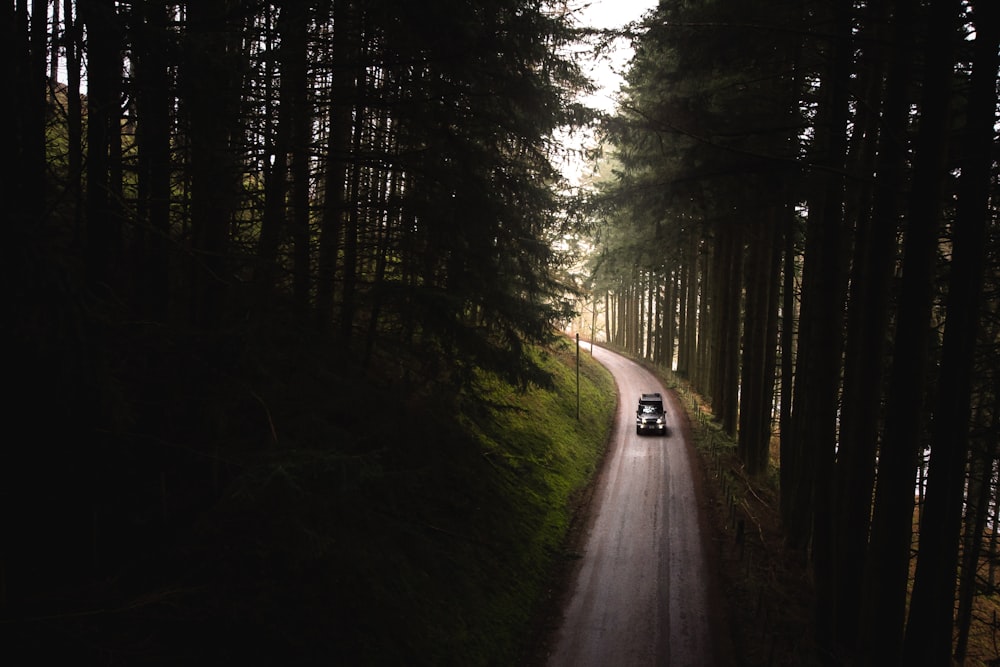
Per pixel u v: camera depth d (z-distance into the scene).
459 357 12.23
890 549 8.40
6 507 4.68
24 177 4.49
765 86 15.20
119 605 4.91
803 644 12.60
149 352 5.75
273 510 5.96
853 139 13.20
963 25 8.69
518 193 12.79
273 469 5.09
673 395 40.75
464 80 10.88
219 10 6.35
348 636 7.82
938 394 7.95
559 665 11.98
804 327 17.30
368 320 12.09
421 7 8.44
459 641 10.44
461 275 11.69
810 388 15.82
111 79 5.70
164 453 5.86
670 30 11.65
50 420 4.43
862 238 12.41
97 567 5.12
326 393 7.83
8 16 4.07
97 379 4.39
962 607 17.12
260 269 7.54
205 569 5.96
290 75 8.10
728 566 16.59
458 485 14.34
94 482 5.04
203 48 5.41
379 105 9.15
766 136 14.47
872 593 8.72
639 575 15.98
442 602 11.02
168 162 7.01
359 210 12.01
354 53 9.80
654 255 22.38
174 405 6.14
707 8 11.45
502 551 14.48
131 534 5.55
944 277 12.60
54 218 5.81
